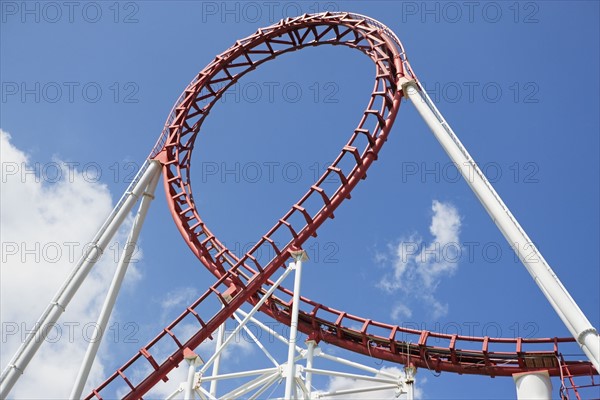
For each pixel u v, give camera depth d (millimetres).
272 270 30344
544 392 29797
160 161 33812
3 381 27891
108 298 29953
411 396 29875
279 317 33000
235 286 31203
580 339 23266
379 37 35188
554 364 30406
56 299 29344
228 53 38344
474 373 31625
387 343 32438
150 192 33031
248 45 38344
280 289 33562
